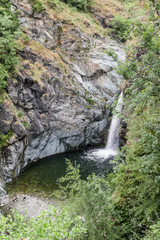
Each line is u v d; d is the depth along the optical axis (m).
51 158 16.94
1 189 11.61
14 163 13.62
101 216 5.81
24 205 10.77
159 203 5.73
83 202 5.88
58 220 3.49
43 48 18.91
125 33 5.88
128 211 6.64
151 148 5.58
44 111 16.95
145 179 6.30
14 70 15.14
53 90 17.59
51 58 18.55
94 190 5.92
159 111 6.44
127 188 7.20
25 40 17.59
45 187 12.53
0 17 14.16
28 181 13.20
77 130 18.92
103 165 15.77
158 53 5.36
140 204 6.33
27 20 19.05
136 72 5.52
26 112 15.86
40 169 14.91
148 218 5.54
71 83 19.06
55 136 17.75
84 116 19.34
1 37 14.09
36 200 11.16
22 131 14.41
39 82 16.47
